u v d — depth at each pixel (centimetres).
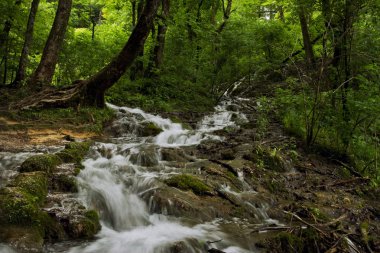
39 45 1711
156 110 1414
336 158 1014
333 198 780
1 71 1853
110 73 1184
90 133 1059
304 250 559
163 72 1667
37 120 1046
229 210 647
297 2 1173
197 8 2067
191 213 607
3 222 461
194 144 1048
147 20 1112
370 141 1009
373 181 880
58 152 733
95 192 601
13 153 745
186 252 487
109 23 2212
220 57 1720
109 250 466
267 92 1803
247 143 1026
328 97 1032
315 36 1770
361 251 579
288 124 1166
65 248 460
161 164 818
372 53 1024
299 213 675
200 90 1719
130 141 1041
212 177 755
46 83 1315
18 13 1523
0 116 1013
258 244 540
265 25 1888
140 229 555
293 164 936
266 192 757
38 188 551
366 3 994
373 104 915
